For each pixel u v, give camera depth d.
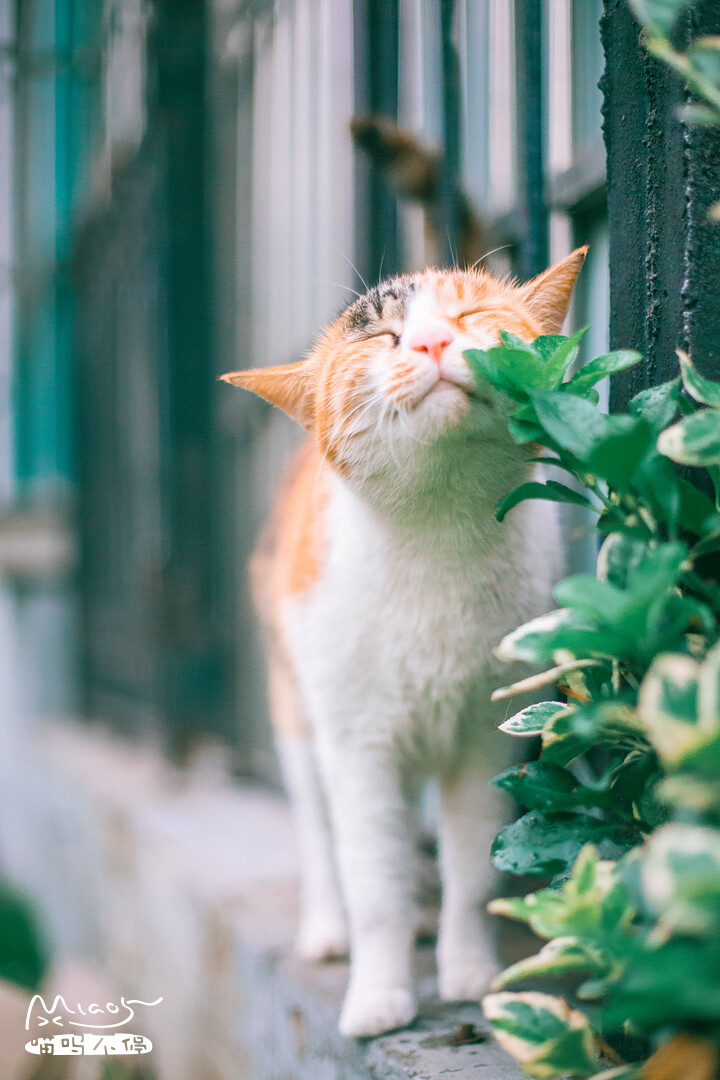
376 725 1.31
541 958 0.69
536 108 1.52
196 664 3.43
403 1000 1.26
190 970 2.18
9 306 5.40
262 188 3.13
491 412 1.11
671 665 0.57
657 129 1.08
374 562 1.26
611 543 0.88
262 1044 1.68
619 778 0.89
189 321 3.53
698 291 1.03
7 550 5.82
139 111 3.89
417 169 1.73
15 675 5.93
